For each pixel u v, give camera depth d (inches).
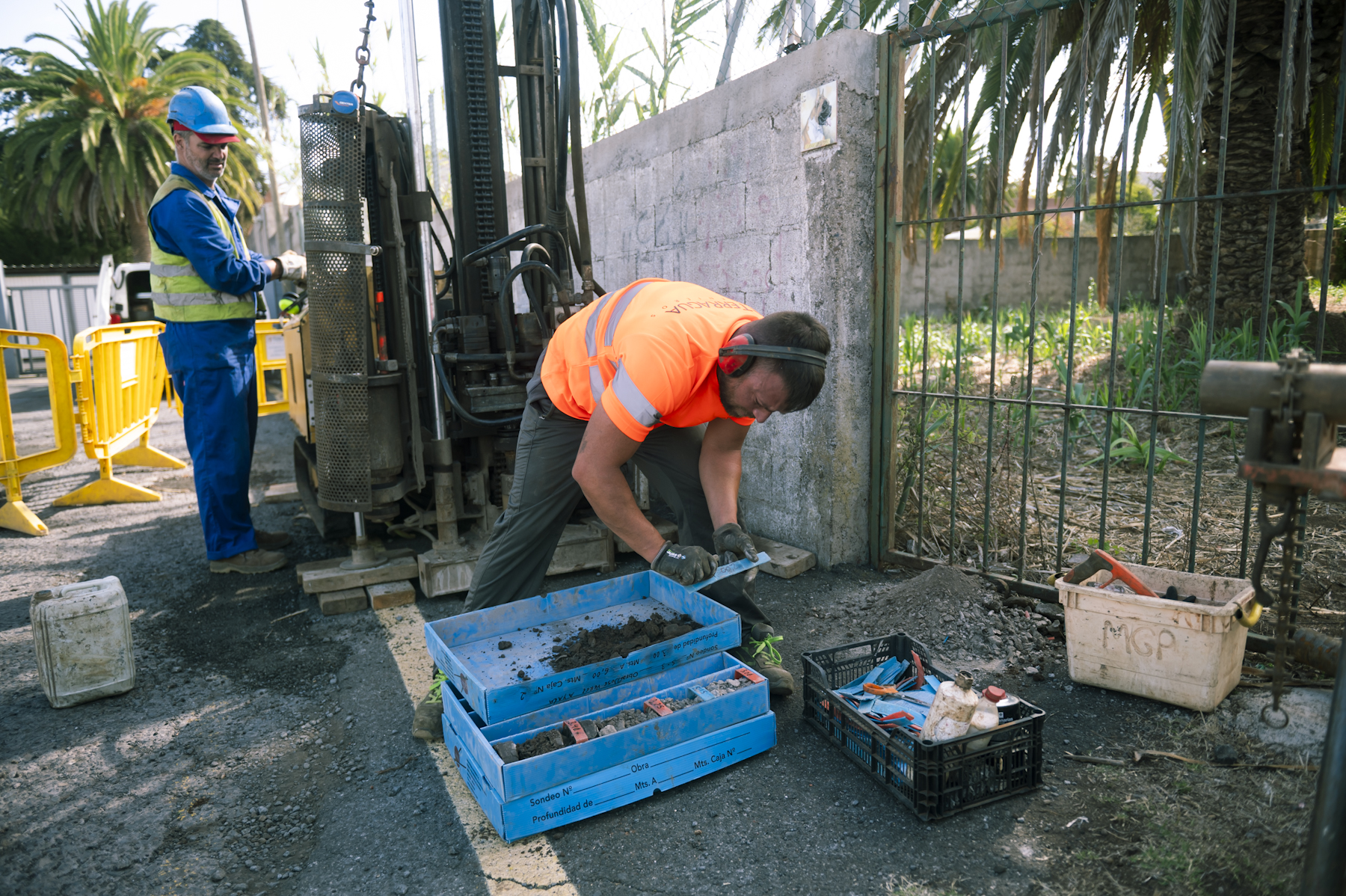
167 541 180.5
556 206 138.6
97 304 494.0
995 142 261.9
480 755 78.7
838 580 139.2
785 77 140.3
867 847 73.0
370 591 138.1
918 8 156.3
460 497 150.7
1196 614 87.1
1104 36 201.0
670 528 156.9
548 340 133.7
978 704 77.5
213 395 146.3
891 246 135.6
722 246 163.2
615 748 78.4
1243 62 225.1
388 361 140.4
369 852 75.4
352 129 128.2
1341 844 49.7
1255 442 48.9
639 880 70.1
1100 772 81.9
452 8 139.4
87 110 781.9
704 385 83.0
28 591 150.2
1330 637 95.4
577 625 104.9
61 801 84.7
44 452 202.4
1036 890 66.7
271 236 700.0
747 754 87.0
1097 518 156.1
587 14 238.2
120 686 108.0
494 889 69.7
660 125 180.2
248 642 124.6
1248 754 82.2
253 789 86.3
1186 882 66.1
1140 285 606.2
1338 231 362.9
